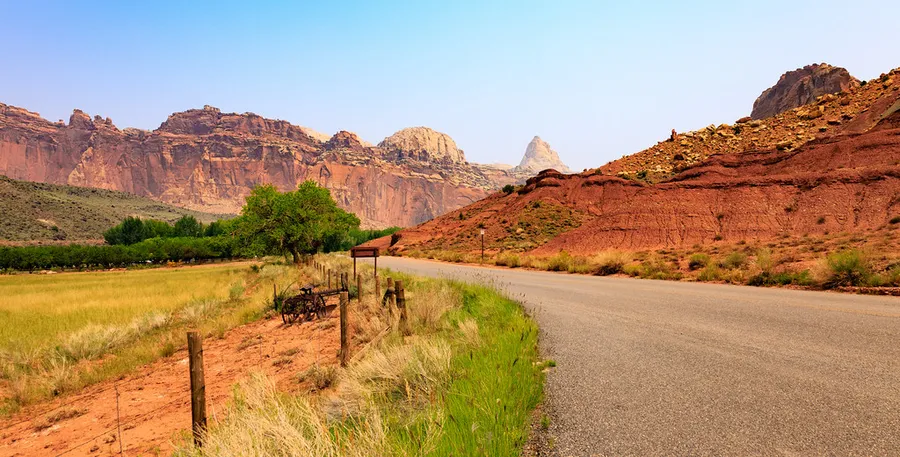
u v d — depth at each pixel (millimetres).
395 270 28719
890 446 3021
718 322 7910
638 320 8477
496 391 4039
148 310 17312
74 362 10133
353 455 2793
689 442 3232
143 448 4820
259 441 3004
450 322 9094
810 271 14469
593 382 4750
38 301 21844
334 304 14516
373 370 5277
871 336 6336
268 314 14570
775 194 37781
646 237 39281
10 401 7430
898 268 11938
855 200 32156
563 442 3334
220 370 8047
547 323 8531
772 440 3205
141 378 8344
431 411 3537
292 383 6422
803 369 4887
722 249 27375
